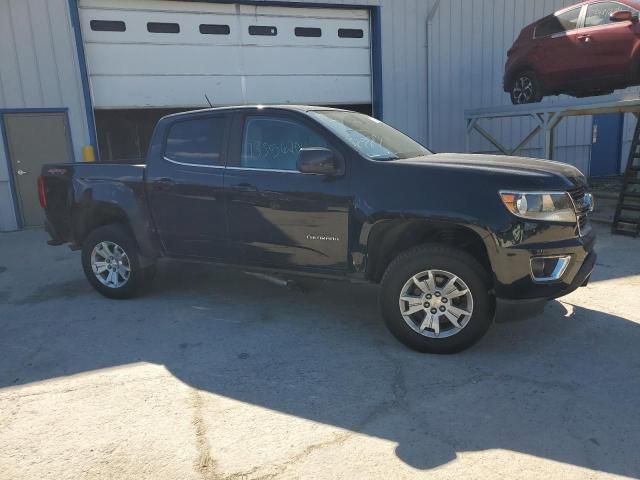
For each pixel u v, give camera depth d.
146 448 2.80
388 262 4.12
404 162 3.89
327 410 3.14
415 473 2.54
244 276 6.10
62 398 3.37
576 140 14.96
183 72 10.38
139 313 4.95
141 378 3.62
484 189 3.55
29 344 4.31
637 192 7.95
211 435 2.91
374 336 4.25
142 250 5.11
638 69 8.24
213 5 10.35
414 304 3.83
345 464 2.62
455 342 3.75
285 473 2.57
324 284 5.71
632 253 6.80
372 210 3.83
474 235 3.80
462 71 12.59
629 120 15.72
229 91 10.74
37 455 2.77
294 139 4.28
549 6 13.13
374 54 11.70
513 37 12.91
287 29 10.96
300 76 11.23
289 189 4.19
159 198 4.91
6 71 9.44
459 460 2.64
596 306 4.84
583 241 3.70
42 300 5.52
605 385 3.37
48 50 9.56
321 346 4.07
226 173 4.52
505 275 3.54
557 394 3.26
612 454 2.66
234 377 3.60
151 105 10.27
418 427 2.94
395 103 12.07
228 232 4.57
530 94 10.02
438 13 12.06
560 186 3.57
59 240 5.71
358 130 4.45
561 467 2.57
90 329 4.59
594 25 8.79
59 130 9.85
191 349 4.09
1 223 9.86
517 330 4.28
